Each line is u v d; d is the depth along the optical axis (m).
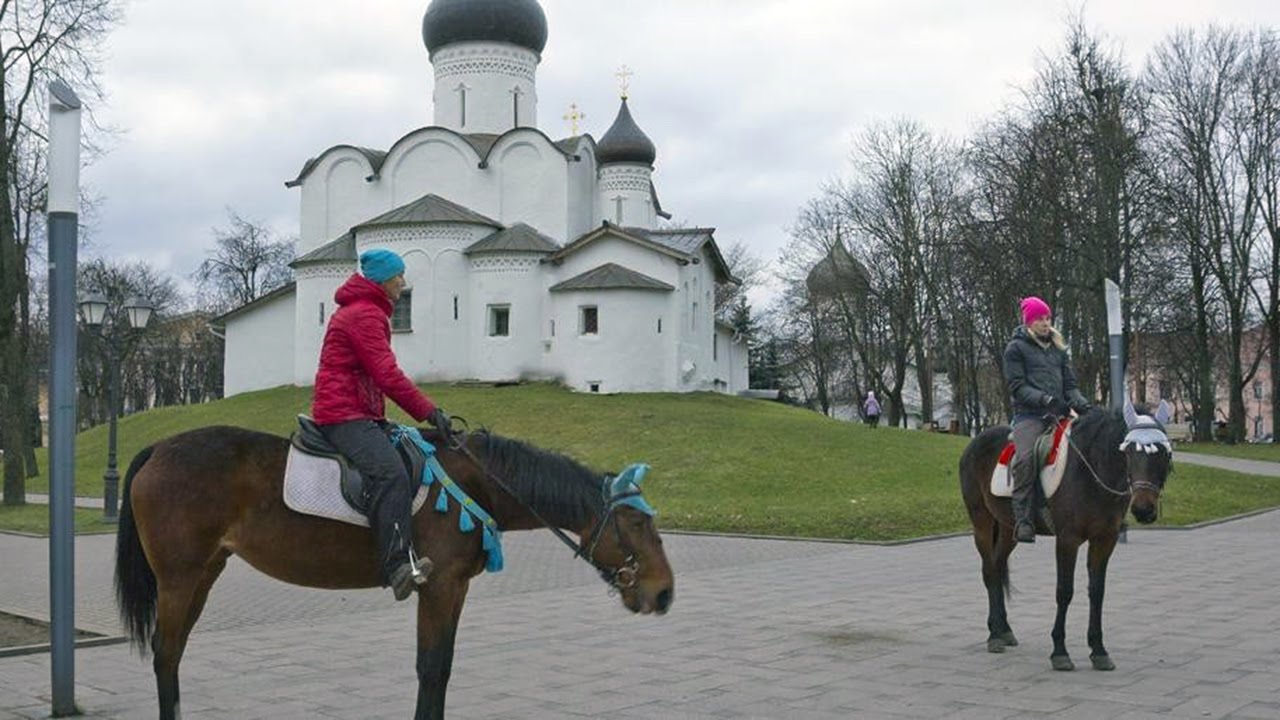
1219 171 58.41
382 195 58.47
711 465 33.41
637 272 52.12
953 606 13.76
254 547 7.26
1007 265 49.91
